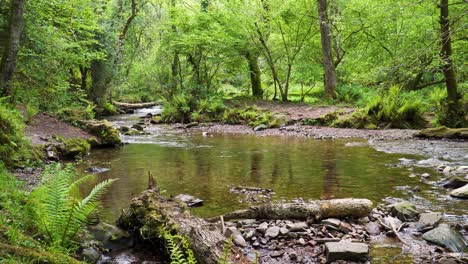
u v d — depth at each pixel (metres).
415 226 5.46
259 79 26.66
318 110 19.70
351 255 4.50
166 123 21.50
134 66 36.34
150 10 40.59
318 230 5.36
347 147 12.56
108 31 24.66
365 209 5.79
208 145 13.66
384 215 5.94
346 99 21.38
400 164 9.65
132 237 5.13
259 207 5.84
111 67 25.59
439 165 9.12
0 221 4.20
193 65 25.77
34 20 15.32
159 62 30.20
